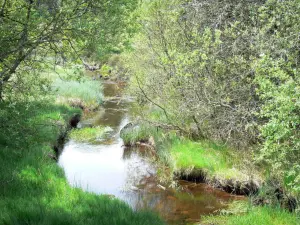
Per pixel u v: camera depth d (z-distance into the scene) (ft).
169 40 44.93
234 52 35.73
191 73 37.73
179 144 42.96
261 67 25.67
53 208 24.61
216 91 36.40
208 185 37.11
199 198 34.63
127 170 42.65
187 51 40.04
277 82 28.45
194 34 35.76
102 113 72.18
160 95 45.16
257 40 31.55
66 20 30.37
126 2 32.53
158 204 33.53
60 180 30.50
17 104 32.30
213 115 38.65
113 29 32.83
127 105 79.15
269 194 30.48
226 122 37.65
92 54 35.88
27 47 30.45
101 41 32.68
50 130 48.42
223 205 32.99
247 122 32.55
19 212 22.76
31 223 21.71
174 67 42.37
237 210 30.53
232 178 35.27
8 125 31.68
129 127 55.21
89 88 79.87
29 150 35.32
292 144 25.90
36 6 30.19
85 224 22.76
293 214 26.94
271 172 31.65
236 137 36.81
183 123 44.34
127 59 62.69
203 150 40.32
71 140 53.98
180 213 31.63
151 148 50.19
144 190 36.83
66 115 60.29
